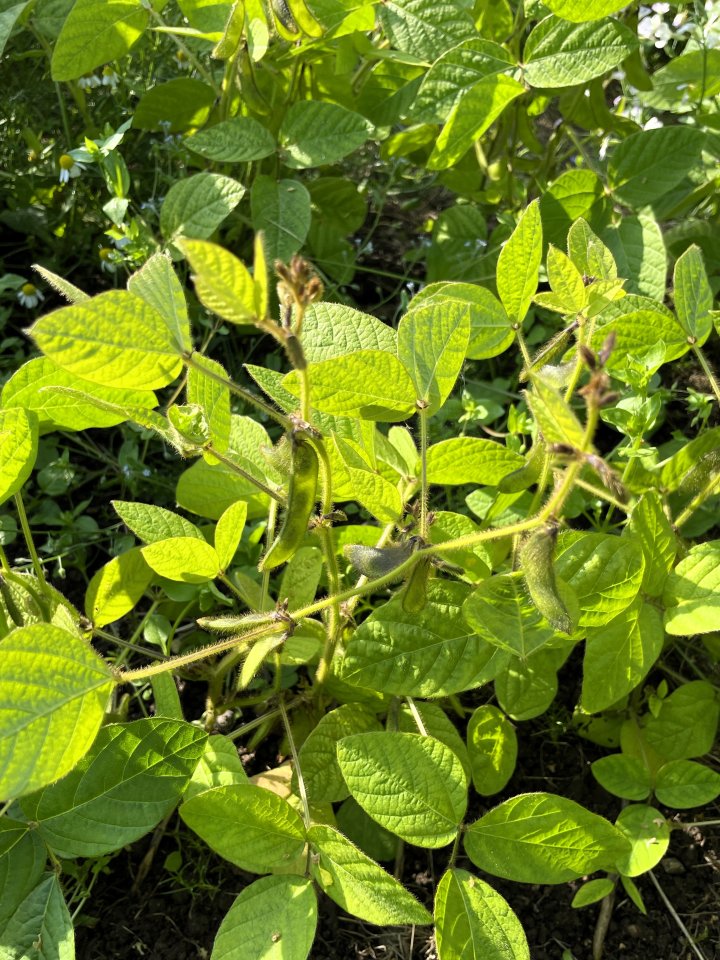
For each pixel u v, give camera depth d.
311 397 0.39
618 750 0.57
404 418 0.41
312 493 0.38
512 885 0.52
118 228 0.69
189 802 0.39
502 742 0.49
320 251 0.79
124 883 0.50
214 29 0.66
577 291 0.42
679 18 0.75
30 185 0.79
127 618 0.62
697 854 0.53
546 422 0.34
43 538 0.67
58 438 0.71
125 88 0.80
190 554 0.46
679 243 0.75
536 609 0.41
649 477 0.52
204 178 0.64
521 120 0.76
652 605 0.47
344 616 0.48
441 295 0.48
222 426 0.44
